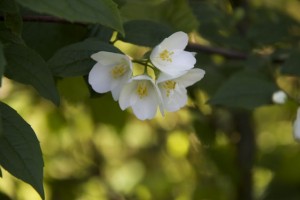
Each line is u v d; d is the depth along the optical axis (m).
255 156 1.08
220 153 1.05
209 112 0.96
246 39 0.84
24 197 1.00
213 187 1.10
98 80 0.57
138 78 0.56
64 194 1.07
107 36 0.60
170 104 0.58
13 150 0.51
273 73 0.78
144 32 0.60
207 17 0.85
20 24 0.53
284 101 0.71
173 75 0.56
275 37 0.85
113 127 1.01
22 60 0.53
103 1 0.49
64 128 1.09
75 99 0.89
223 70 0.89
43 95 0.53
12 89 0.99
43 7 0.47
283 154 1.12
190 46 0.81
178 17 0.74
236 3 0.95
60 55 0.56
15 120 0.51
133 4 0.74
